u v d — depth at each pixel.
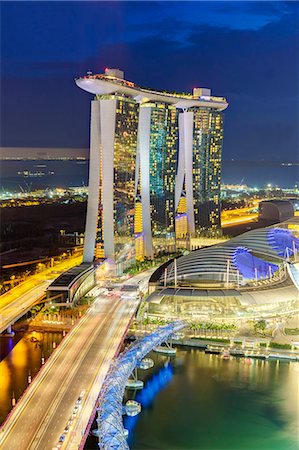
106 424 167.50
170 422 190.00
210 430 185.12
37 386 197.25
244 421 190.38
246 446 176.75
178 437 181.62
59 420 173.88
